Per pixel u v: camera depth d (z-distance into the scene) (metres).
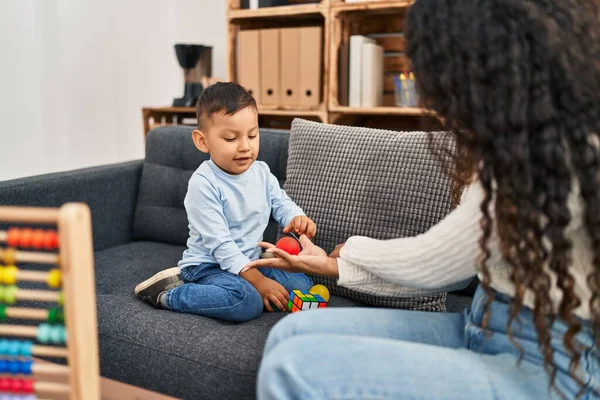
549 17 0.76
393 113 2.48
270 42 2.70
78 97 3.37
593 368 0.80
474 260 0.86
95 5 3.34
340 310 1.00
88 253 0.77
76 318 0.77
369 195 1.37
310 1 2.99
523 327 0.84
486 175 0.79
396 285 1.03
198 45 2.94
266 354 0.91
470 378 0.77
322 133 1.51
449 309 1.39
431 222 1.30
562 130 0.73
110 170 1.86
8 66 3.11
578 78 0.73
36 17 3.19
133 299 1.35
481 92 0.76
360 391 0.74
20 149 3.22
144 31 3.47
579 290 0.79
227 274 1.30
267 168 1.51
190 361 1.09
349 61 2.57
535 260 0.76
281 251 1.07
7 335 1.24
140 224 1.91
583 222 0.76
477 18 0.77
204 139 1.38
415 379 0.76
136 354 1.15
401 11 2.56
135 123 3.59
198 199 1.35
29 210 0.76
